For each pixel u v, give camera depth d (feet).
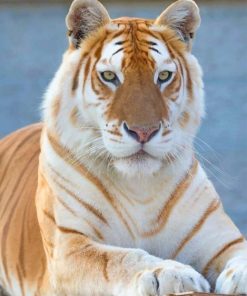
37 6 147.23
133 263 31.48
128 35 34.19
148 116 32.48
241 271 31.24
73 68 34.60
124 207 34.53
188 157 34.88
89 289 32.73
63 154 34.63
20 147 42.09
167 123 33.04
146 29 34.71
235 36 125.29
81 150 34.27
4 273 39.86
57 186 34.76
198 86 35.19
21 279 38.63
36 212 38.50
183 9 35.32
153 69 33.50
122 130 32.63
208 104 96.53
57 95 34.76
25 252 38.42
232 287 31.09
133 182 34.17
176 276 29.89
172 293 29.66
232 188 72.95
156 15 134.10
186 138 34.71
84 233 34.32
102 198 34.35
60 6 147.02
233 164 78.33
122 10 137.80
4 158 42.27
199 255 34.96
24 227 38.93
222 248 34.73
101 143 33.86
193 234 34.86
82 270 33.01
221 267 34.55
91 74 33.94
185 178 34.76
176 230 34.78
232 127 89.10
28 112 95.96
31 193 39.50
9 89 103.76
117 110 32.91
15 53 120.67
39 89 103.86
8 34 130.82
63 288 34.17
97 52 34.24
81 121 34.19
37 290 37.45
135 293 30.19
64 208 34.60
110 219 34.55
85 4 34.91
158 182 34.30
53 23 136.46
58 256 34.30
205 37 125.39
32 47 123.34
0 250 39.99
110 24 34.91
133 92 32.96
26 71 111.55
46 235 35.47
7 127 91.56
